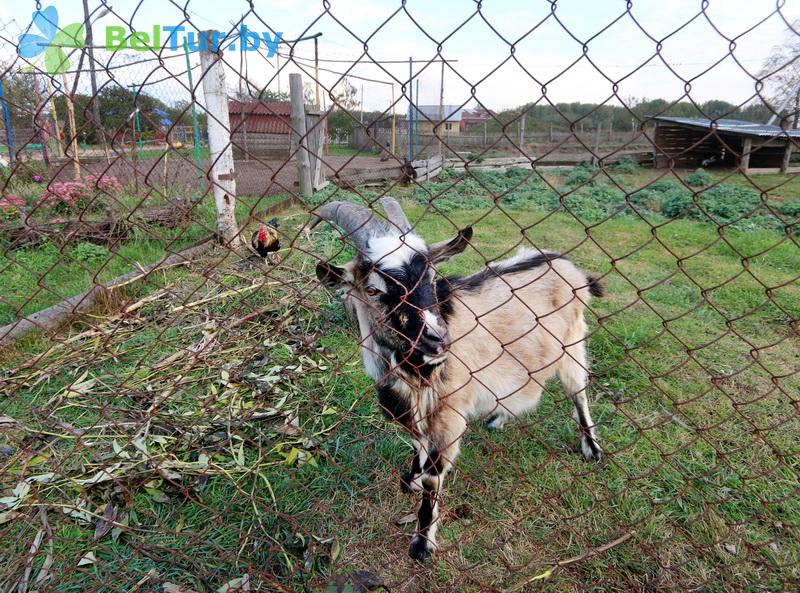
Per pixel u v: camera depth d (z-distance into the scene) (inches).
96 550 103.4
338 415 146.8
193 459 128.9
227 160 268.7
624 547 104.0
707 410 147.0
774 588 94.9
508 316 123.4
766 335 193.0
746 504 113.0
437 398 108.3
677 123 711.1
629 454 130.0
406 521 112.6
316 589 95.6
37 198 256.7
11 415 145.2
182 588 94.6
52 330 184.2
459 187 501.7
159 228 277.7
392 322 105.0
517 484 121.9
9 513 109.3
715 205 417.4
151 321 192.5
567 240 336.8
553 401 155.9
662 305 221.5
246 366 167.6
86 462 125.2
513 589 95.3
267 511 108.3
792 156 703.1
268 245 217.6
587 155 835.4
